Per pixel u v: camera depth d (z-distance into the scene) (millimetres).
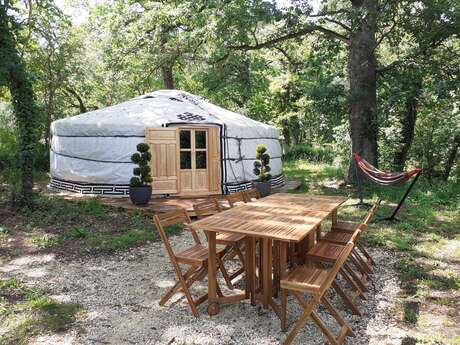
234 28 9570
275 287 4211
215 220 3908
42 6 11156
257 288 4203
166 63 13516
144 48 13789
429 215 7914
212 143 9984
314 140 23156
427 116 13383
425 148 13406
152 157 9484
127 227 7090
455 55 10227
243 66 14891
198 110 10586
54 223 7223
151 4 12805
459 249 5828
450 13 9039
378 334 3453
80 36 17188
